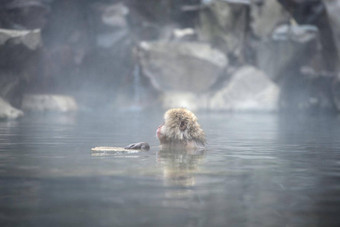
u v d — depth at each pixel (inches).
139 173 475.8
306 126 1619.1
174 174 473.7
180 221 296.0
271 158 659.4
